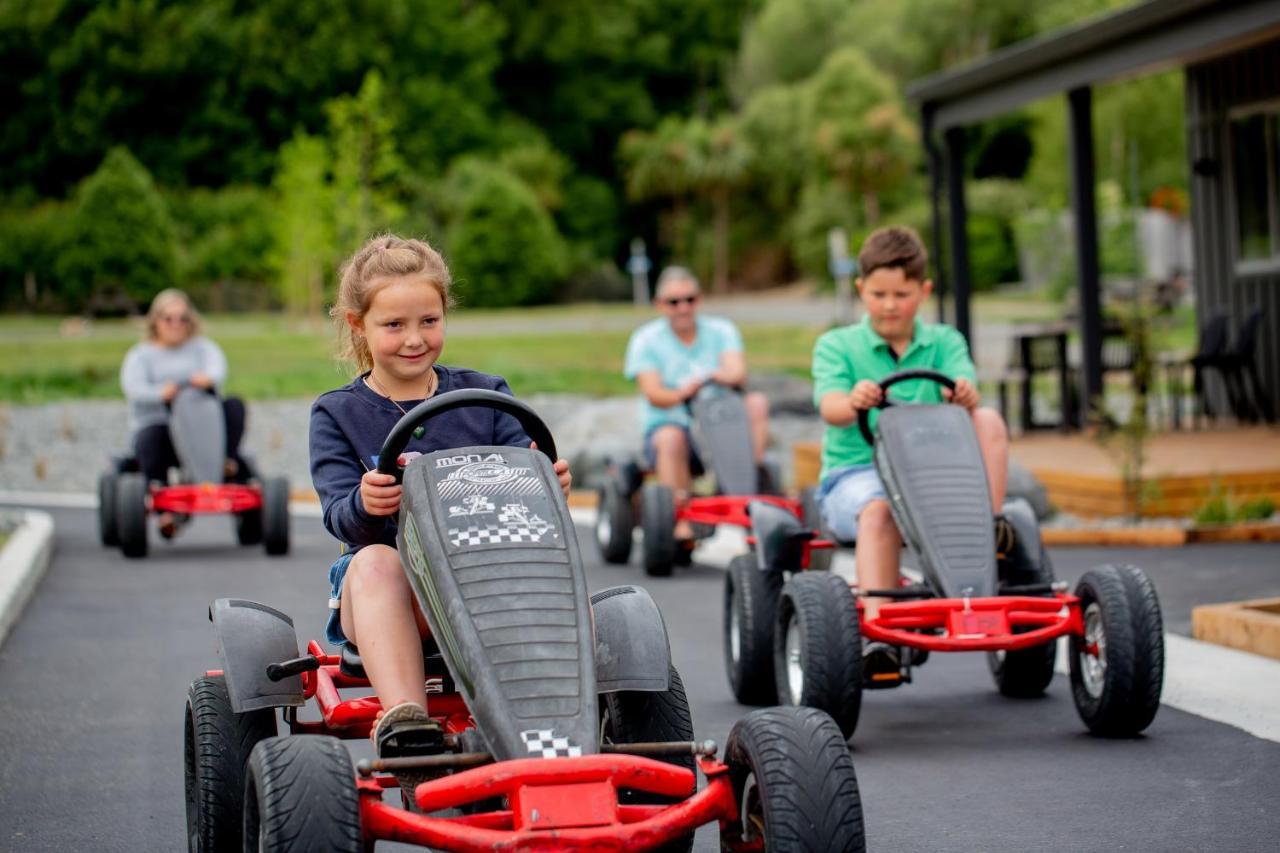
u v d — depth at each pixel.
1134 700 11.01
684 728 8.13
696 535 20.00
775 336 64.69
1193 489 22.02
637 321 81.50
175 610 18.45
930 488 11.57
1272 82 29.95
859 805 6.57
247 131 125.62
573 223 139.38
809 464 26.73
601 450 31.22
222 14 126.62
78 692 14.05
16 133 124.06
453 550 7.12
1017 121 124.75
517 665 6.77
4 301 101.25
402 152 127.19
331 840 6.27
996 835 9.10
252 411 44.00
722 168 132.88
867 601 11.53
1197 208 32.06
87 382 51.00
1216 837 8.93
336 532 7.93
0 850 9.39
